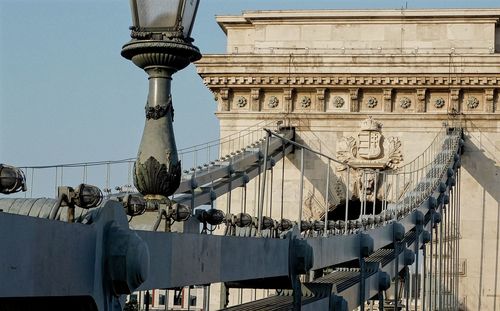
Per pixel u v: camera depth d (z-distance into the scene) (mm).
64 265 38750
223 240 61250
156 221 56812
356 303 123500
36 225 36719
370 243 127125
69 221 42562
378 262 142875
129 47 57688
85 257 40531
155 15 57688
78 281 39906
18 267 35594
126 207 52719
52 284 37844
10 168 41031
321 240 101438
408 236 184000
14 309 39406
